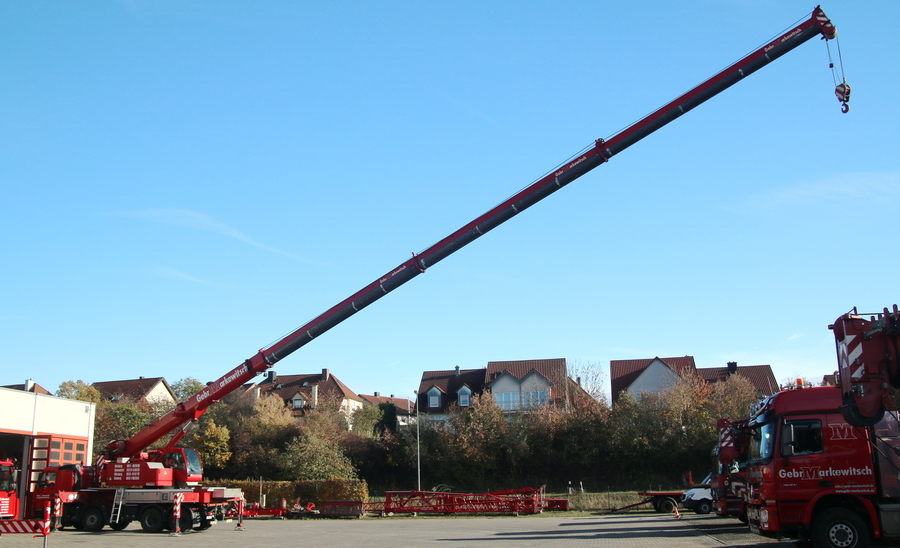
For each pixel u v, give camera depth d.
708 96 19.98
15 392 32.34
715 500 28.06
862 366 12.32
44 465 33.75
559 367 72.12
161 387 86.81
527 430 59.47
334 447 57.19
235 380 27.73
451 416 61.97
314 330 25.84
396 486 59.69
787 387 16.94
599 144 21.17
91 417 37.38
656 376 70.94
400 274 24.11
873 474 15.16
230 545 21.84
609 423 58.06
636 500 41.62
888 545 16.02
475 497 40.28
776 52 19.19
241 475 59.66
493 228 22.83
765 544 17.84
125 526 29.28
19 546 21.92
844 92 18.08
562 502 41.00
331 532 27.66
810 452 15.45
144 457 29.84
